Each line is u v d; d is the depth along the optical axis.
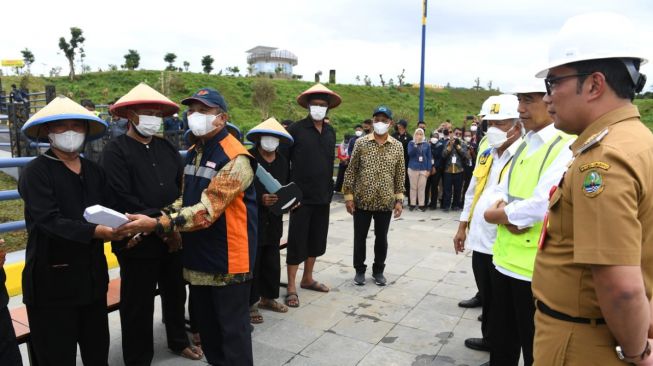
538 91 2.45
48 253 2.41
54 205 2.38
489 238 3.20
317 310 4.06
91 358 2.71
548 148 2.46
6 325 2.16
